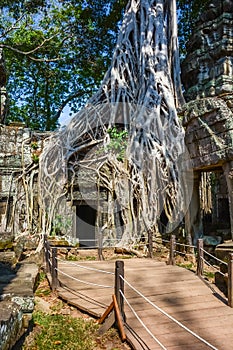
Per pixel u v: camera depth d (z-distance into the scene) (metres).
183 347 3.71
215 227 10.74
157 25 13.66
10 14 17.67
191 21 18.50
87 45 19.12
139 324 4.30
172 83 13.20
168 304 4.97
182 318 4.50
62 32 17.81
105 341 4.03
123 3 18.08
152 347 3.72
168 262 7.54
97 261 8.11
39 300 5.15
